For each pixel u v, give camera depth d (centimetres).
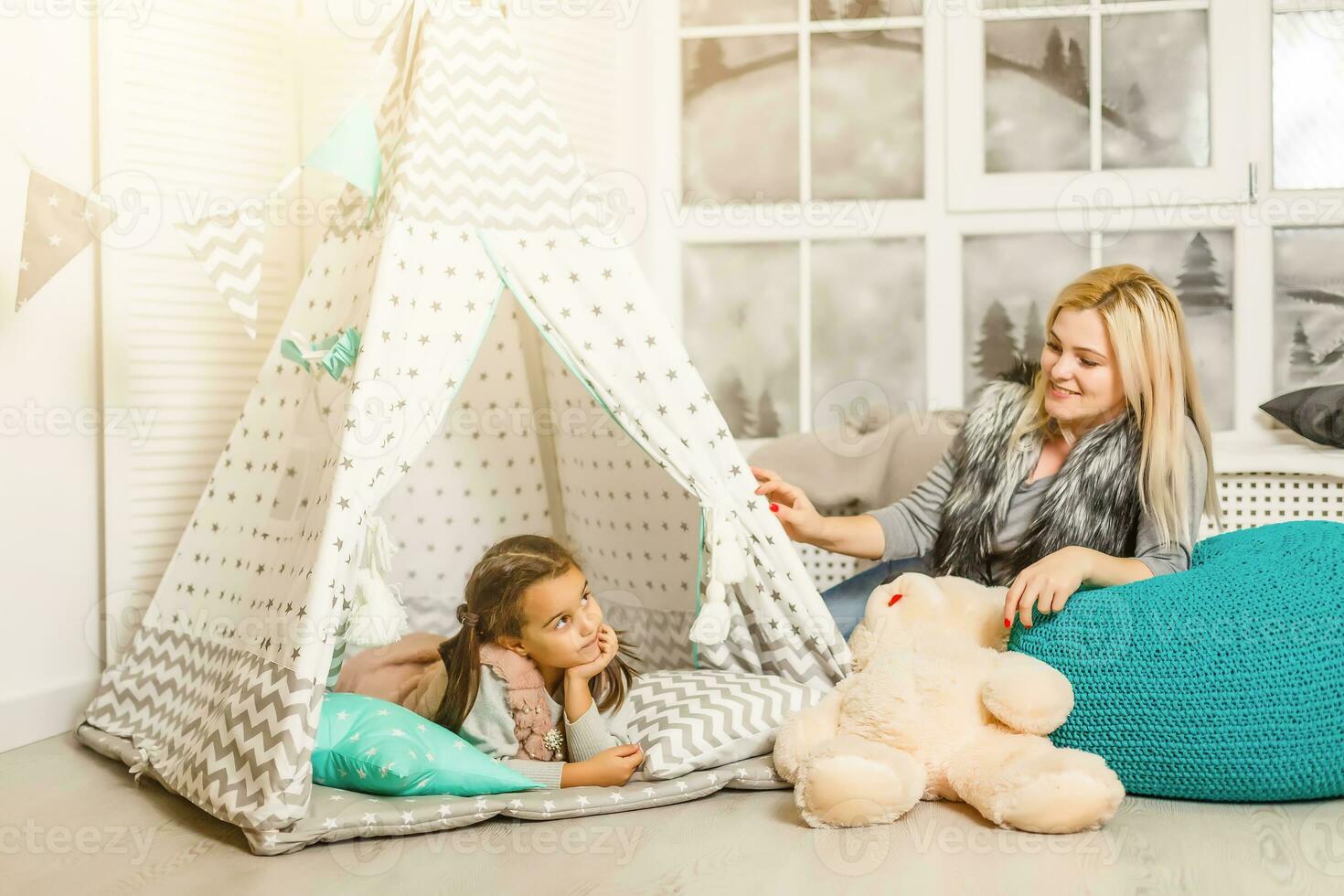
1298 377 255
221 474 196
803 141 269
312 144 244
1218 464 236
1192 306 256
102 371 210
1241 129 251
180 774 158
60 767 182
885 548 199
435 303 161
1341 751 148
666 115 270
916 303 266
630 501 216
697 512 205
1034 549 181
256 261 161
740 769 162
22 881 132
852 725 157
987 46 262
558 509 243
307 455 169
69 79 205
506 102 170
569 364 171
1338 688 147
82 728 195
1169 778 152
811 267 270
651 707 171
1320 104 252
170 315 219
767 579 180
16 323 197
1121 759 153
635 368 171
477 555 236
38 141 199
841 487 248
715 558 170
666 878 129
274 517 175
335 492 149
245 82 232
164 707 185
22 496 199
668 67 270
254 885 130
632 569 217
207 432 225
